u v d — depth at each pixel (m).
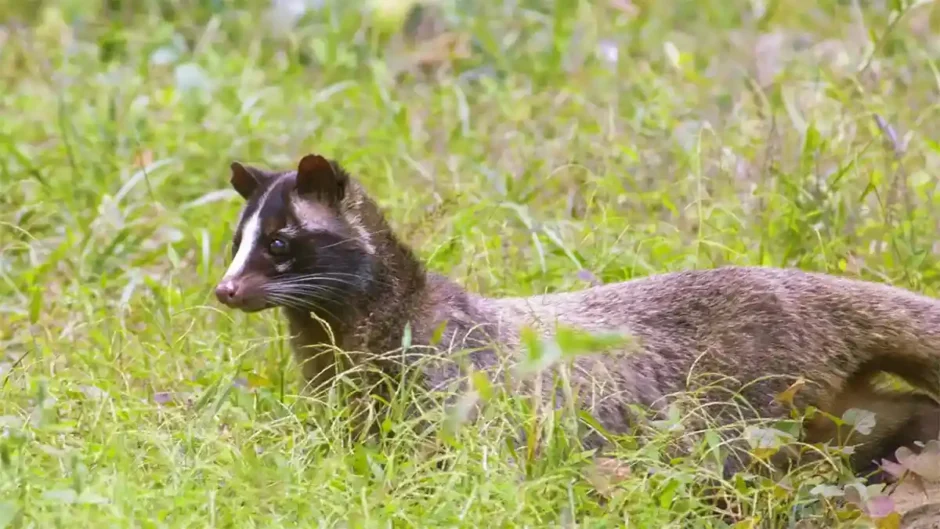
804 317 9.78
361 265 9.48
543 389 9.20
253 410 9.38
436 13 18.41
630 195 12.66
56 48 18.16
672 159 13.48
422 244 11.82
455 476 8.27
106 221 12.85
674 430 8.95
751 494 8.75
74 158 14.44
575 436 8.67
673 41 17.47
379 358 9.34
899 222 11.92
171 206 13.89
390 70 16.98
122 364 10.60
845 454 9.09
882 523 8.49
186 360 10.67
